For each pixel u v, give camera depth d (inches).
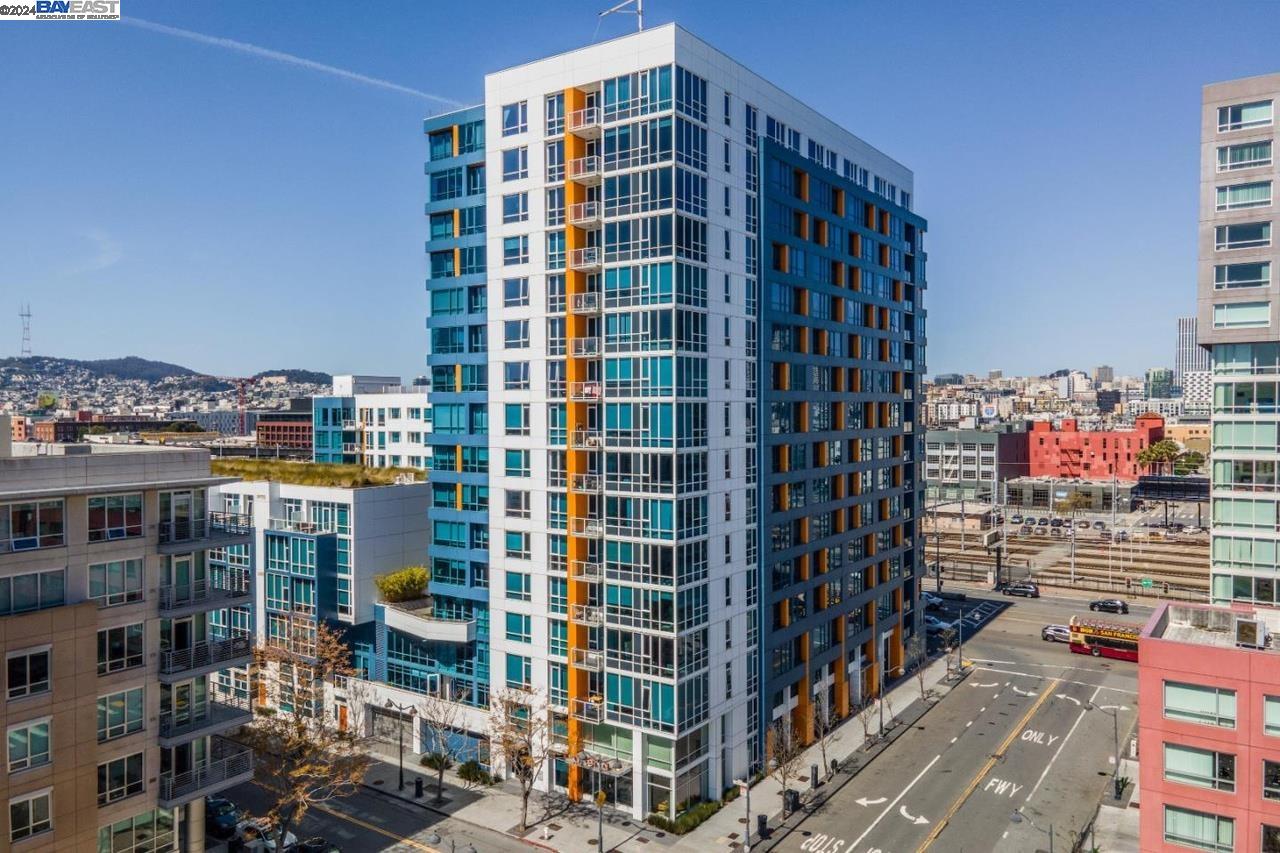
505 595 2377.0
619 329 2148.1
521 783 2183.8
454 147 2498.8
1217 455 2132.1
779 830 2070.6
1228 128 2090.3
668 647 2075.5
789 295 2529.5
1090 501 7618.1
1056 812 2159.2
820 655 2687.0
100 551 1658.5
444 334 2524.6
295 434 7687.0
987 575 5162.4
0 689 1481.3
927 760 2487.7
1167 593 4653.1
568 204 2197.3
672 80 2033.7
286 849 1982.0
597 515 2225.6
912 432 3344.0
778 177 2461.9
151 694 1744.6
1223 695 1471.5
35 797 1530.5
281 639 2837.1
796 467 2573.8
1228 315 2096.5
